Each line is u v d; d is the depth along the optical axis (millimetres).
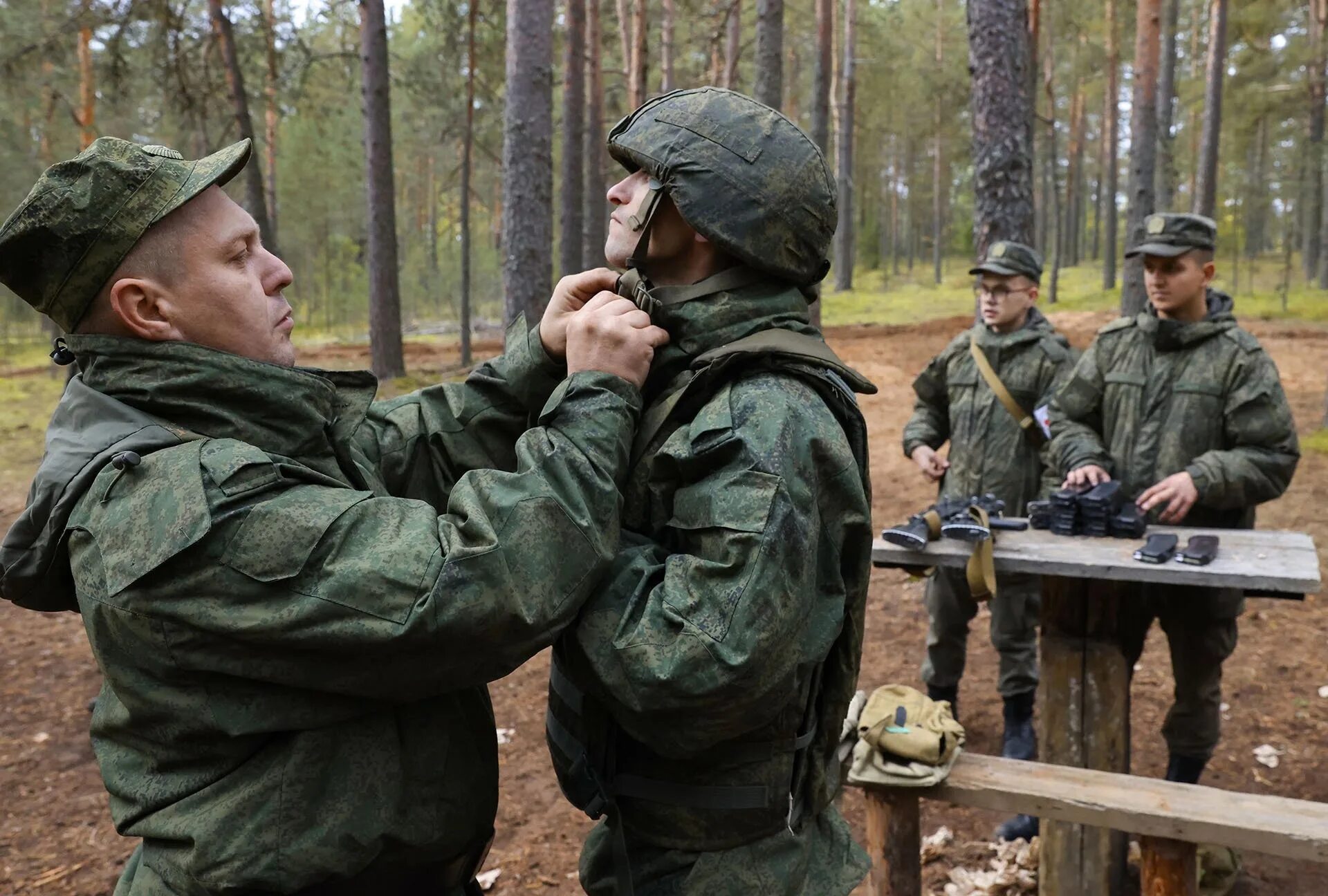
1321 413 9602
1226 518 3025
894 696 2529
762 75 10484
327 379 1230
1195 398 2984
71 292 1120
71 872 2975
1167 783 2283
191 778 1121
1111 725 2654
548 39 7508
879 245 40281
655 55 22203
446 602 1001
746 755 1243
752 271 1261
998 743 3641
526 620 1041
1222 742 3580
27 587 1166
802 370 1203
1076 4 21094
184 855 1115
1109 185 24547
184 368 1114
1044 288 26891
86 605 1080
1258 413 2869
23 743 3814
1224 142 25844
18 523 1142
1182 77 29672
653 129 1266
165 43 11203
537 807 3314
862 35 25781
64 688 4336
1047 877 2568
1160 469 3041
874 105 28875
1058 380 3488
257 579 1010
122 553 1031
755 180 1206
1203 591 2814
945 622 3566
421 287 32688
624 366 1192
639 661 1073
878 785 2309
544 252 7645
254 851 1075
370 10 12875
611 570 1154
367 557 1023
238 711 1080
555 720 1357
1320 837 2012
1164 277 3002
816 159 1271
